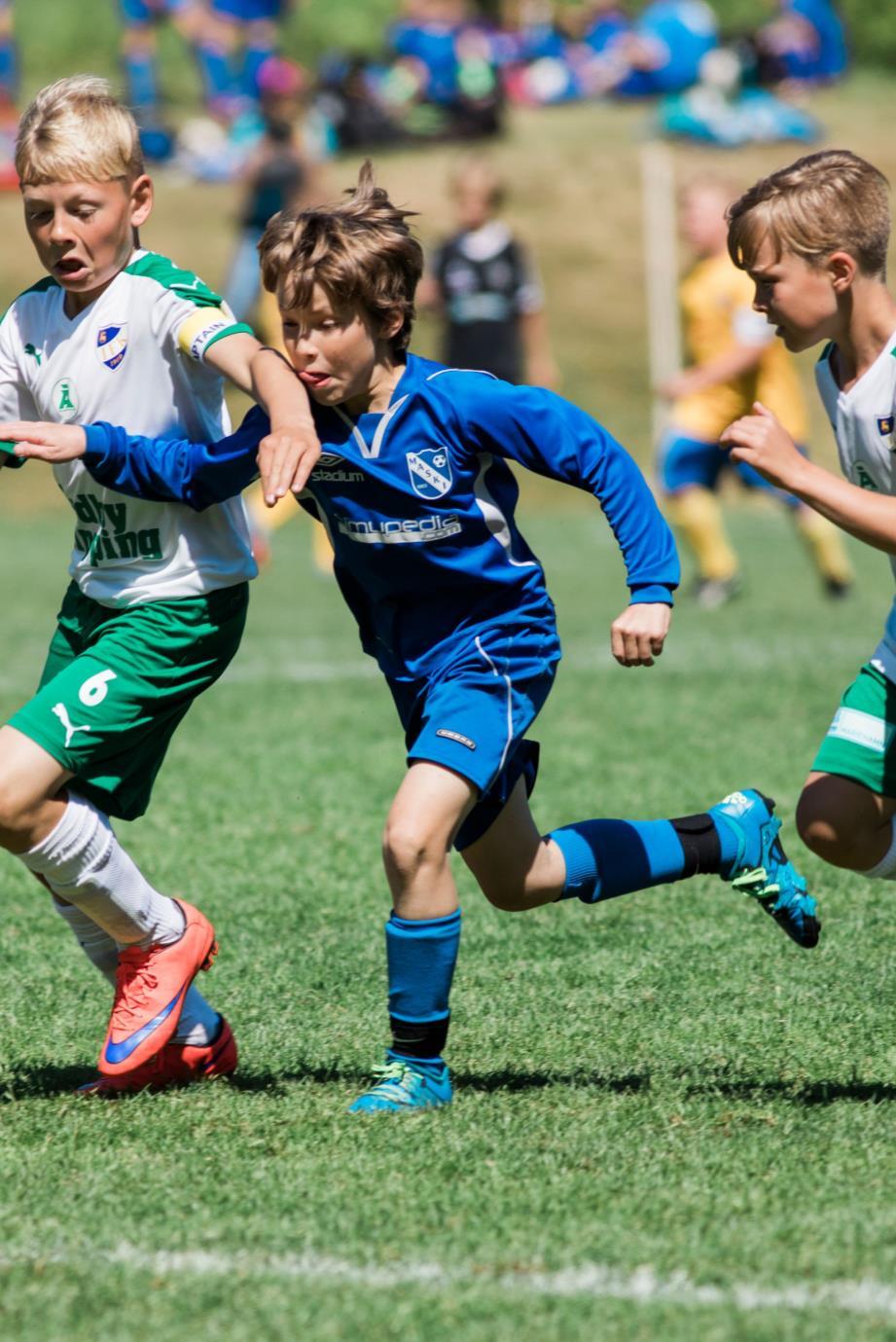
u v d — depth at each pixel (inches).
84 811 497.4
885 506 451.8
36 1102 498.3
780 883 544.1
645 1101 490.3
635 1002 597.3
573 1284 369.1
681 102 3405.5
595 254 3122.5
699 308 1610.5
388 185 3149.6
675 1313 353.7
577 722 1125.1
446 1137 458.3
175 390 514.0
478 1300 359.9
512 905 524.7
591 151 3353.8
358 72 3329.2
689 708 1163.3
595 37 3814.0
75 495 518.6
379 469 482.6
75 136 494.0
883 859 503.5
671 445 1685.5
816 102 3764.8
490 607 499.2
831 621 1583.4
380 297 470.0
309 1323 350.6
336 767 1013.8
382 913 726.5
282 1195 417.7
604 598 1771.7
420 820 474.6
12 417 532.4
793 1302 359.6
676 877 535.8
